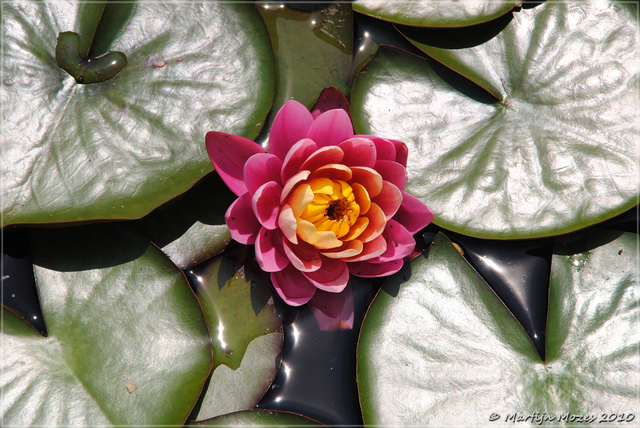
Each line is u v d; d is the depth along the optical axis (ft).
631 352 3.39
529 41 3.51
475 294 3.40
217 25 3.46
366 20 3.55
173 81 3.42
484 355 3.38
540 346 3.40
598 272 3.43
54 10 3.41
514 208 3.43
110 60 3.41
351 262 3.38
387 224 3.35
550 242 3.46
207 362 3.34
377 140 3.32
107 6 3.43
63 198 3.34
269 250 3.33
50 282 3.35
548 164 3.45
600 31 3.51
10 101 3.36
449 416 3.34
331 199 3.33
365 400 3.34
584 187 3.44
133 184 3.36
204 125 3.41
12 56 3.37
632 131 3.47
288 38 3.52
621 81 3.49
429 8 3.50
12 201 3.32
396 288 3.40
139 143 3.38
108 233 3.38
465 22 3.49
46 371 3.32
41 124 3.36
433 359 3.37
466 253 3.46
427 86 3.49
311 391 3.37
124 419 3.30
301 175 3.28
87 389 3.31
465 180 3.44
